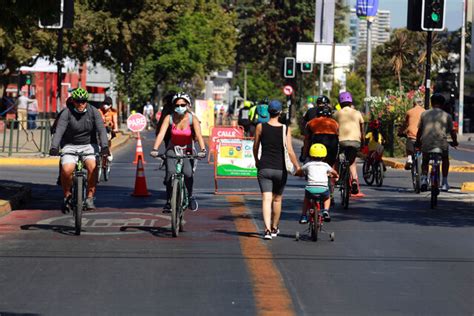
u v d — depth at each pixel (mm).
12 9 27406
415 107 33938
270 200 20750
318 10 81750
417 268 17359
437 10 35531
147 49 82125
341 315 13438
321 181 20641
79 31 73062
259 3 143875
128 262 17609
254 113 54062
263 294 14789
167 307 13812
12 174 38844
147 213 25703
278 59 144375
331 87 137125
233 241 20516
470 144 85625
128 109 102125
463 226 23734
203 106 88438
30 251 18812
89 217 24625
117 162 48656
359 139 28469
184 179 22156
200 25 122438
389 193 33031
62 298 14391
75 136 22156
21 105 72625
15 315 13242
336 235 21750
